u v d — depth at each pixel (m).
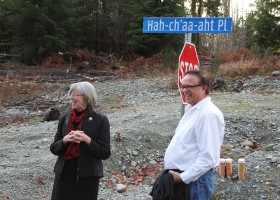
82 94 4.25
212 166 3.53
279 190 6.00
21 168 7.02
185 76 3.72
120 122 10.63
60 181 4.29
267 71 18.02
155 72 21.38
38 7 26.25
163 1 27.59
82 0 30.84
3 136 10.18
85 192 4.25
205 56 28.70
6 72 22.28
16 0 26.41
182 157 3.63
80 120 4.29
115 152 7.66
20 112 14.73
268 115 10.09
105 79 20.34
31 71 22.44
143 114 11.50
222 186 6.16
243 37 29.41
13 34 28.17
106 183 6.78
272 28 26.58
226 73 18.02
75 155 4.22
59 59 25.48
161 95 15.62
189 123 3.64
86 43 30.84
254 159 7.11
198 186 3.64
